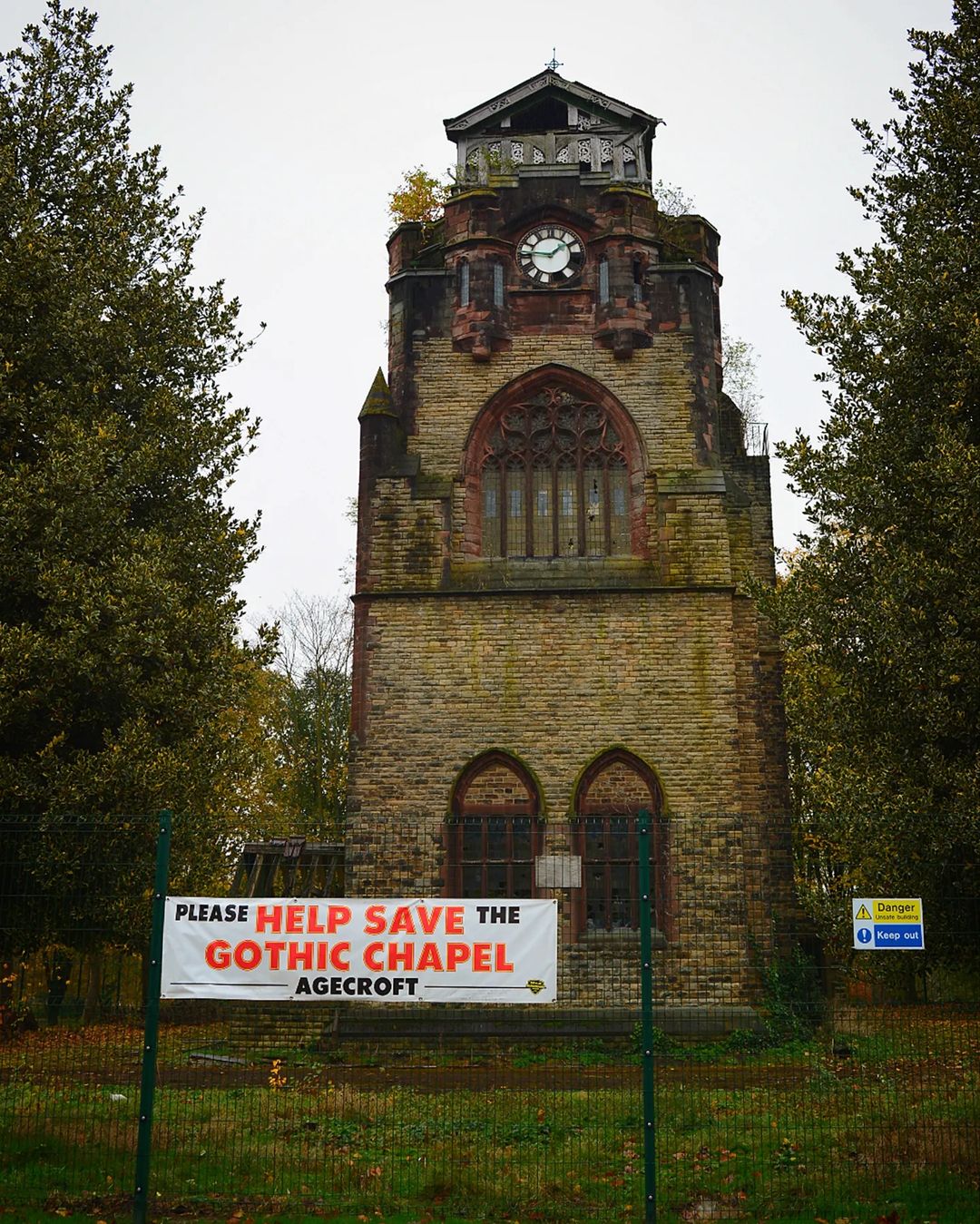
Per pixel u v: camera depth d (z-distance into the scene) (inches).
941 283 821.2
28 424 922.7
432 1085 797.9
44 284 947.3
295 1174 601.6
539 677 1222.3
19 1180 579.2
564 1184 589.9
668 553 1248.2
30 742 895.7
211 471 1005.8
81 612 875.4
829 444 843.4
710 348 1320.1
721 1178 600.1
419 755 1212.5
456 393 1312.7
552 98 1434.5
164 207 1036.5
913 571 767.7
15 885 812.6
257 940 589.0
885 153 883.4
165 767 864.9
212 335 1031.0
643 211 1344.7
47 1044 702.5
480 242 1330.0
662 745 1202.6
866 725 782.5
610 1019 1008.2
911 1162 599.2
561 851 1179.9
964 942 726.5
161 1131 652.1
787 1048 930.1
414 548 1264.8
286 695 2285.9
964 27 880.9
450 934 592.4
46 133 1000.2
